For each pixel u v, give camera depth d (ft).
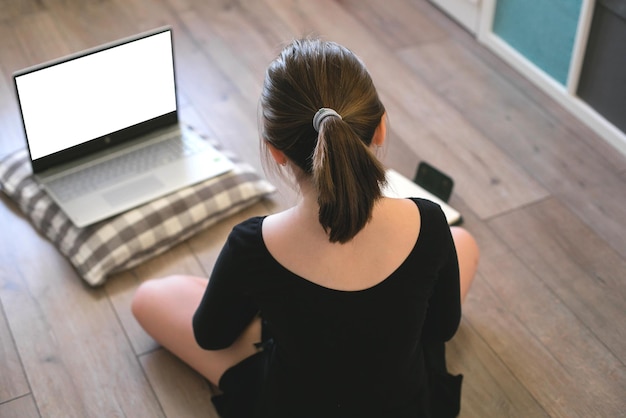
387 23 9.96
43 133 6.78
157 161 7.27
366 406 4.77
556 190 7.69
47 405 5.91
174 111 7.42
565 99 8.64
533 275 6.87
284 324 4.40
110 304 6.61
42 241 7.06
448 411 5.55
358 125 3.92
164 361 6.22
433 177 7.57
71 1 10.05
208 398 5.98
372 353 4.42
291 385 4.80
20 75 6.37
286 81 3.84
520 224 7.34
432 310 4.92
